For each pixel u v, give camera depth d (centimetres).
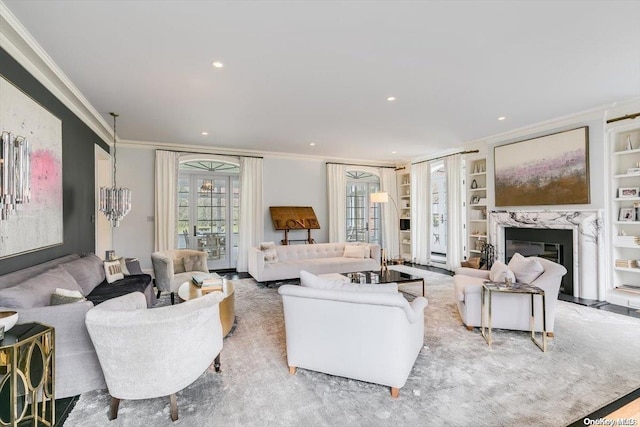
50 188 312
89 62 288
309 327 236
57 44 258
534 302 312
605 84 348
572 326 343
